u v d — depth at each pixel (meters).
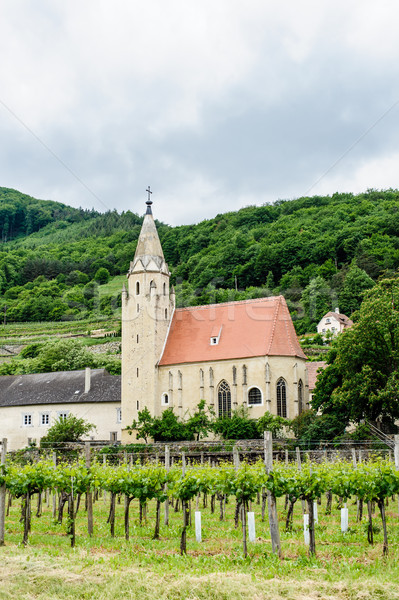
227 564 29.58
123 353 106.06
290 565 28.97
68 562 29.48
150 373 103.19
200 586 25.78
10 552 31.98
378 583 25.83
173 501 53.41
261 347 97.25
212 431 92.62
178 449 86.19
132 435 101.38
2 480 35.56
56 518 46.66
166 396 102.75
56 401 113.44
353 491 35.03
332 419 81.88
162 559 30.81
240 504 42.34
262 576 27.53
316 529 39.75
